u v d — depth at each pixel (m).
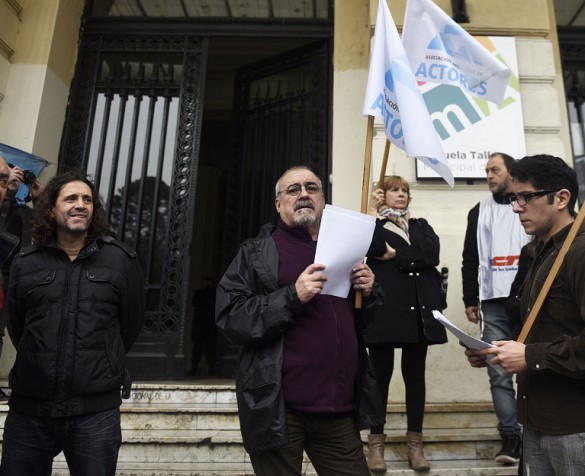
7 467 1.82
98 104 5.23
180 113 5.16
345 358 1.83
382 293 2.00
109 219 4.91
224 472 2.76
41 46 4.85
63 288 1.88
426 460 2.81
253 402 1.71
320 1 5.62
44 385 1.79
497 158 3.26
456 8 4.55
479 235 3.30
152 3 5.62
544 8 4.65
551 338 1.58
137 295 2.08
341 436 1.81
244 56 7.00
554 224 1.70
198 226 9.43
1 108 4.65
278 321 1.69
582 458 1.46
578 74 5.25
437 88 4.32
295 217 1.94
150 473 2.74
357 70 4.99
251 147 5.66
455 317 3.92
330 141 5.09
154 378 4.48
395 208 3.07
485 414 3.55
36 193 3.79
